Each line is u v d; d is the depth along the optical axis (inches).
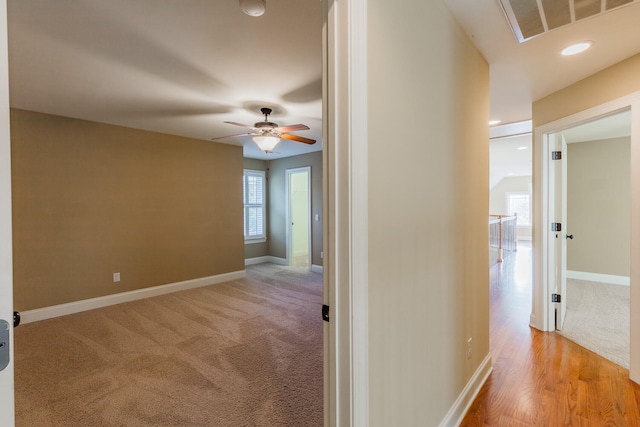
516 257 290.4
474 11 66.8
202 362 99.3
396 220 48.7
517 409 75.1
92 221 153.2
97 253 154.8
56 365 98.3
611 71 91.9
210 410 76.1
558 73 97.3
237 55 89.2
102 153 156.5
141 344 112.7
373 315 43.1
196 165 194.5
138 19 71.9
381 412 45.4
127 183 165.2
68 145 146.1
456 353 71.6
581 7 64.2
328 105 40.0
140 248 170.1
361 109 39.2
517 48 82.1
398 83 48.9
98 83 107.3
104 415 74.7
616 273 185.9
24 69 96.4
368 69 41.3
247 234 268.7
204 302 162.2
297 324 131.1
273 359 101.0
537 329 122.2
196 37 79.7
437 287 62.6
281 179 271.3
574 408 75.0
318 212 240.8
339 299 39.9
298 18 71.9
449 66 67.2
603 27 71.7
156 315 142.9
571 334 117.0
